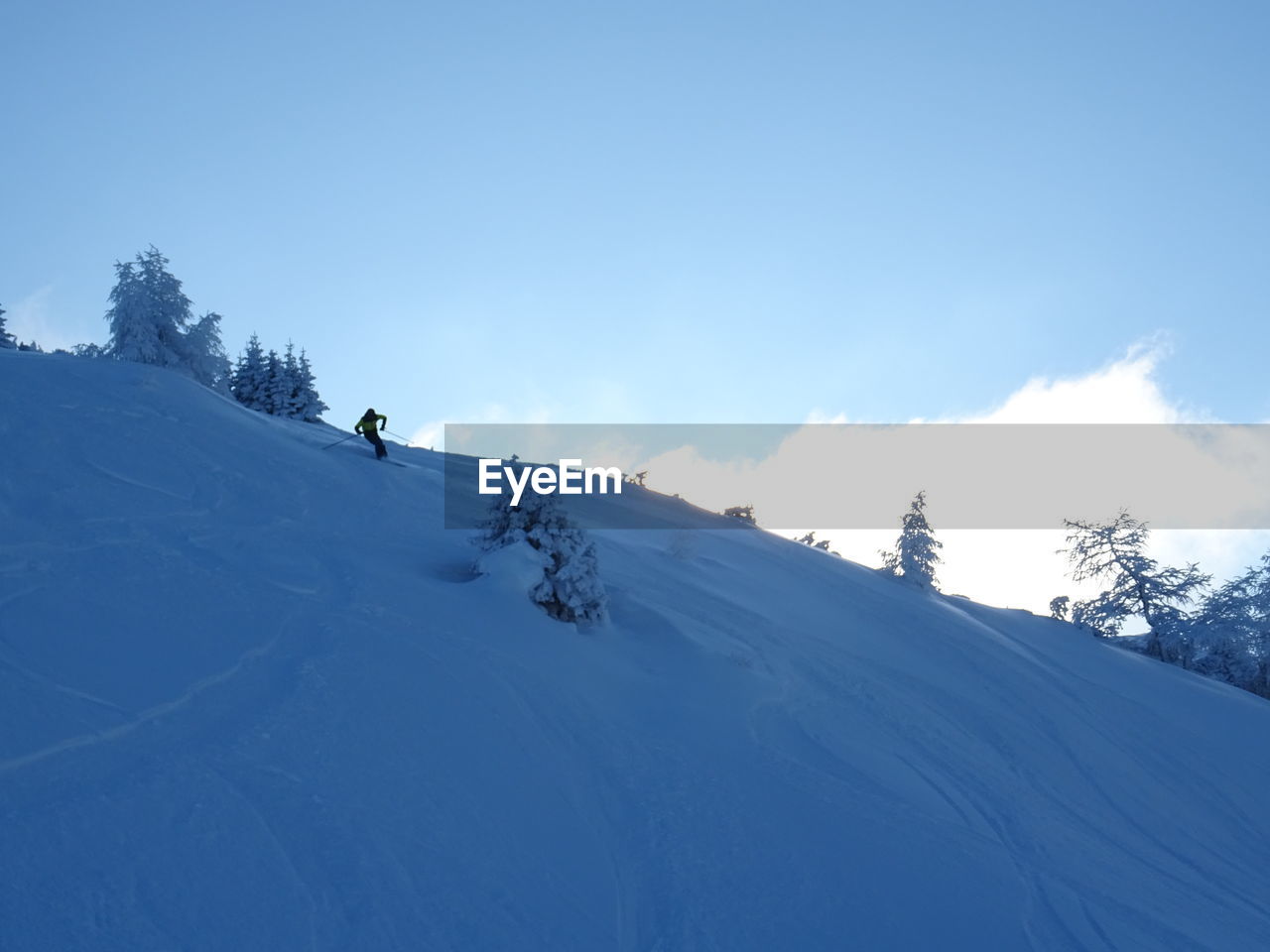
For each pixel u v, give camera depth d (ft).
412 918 21.75
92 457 48.49
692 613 55.98
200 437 57.88
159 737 25.59
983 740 52.26
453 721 31.53
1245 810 58.34
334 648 33.68
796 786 35.24
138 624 31.78
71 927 18.33
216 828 22.52
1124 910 32.94
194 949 18.88
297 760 26.37
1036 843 37.45
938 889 30.12
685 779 33.40
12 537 36.73
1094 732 62.95
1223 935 34.24
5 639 28.40
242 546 42.45
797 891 27.91
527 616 43.06
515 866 25.40
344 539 48.21
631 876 26.99
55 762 23.26
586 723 35.32
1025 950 27.78
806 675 51.11
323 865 22.50
